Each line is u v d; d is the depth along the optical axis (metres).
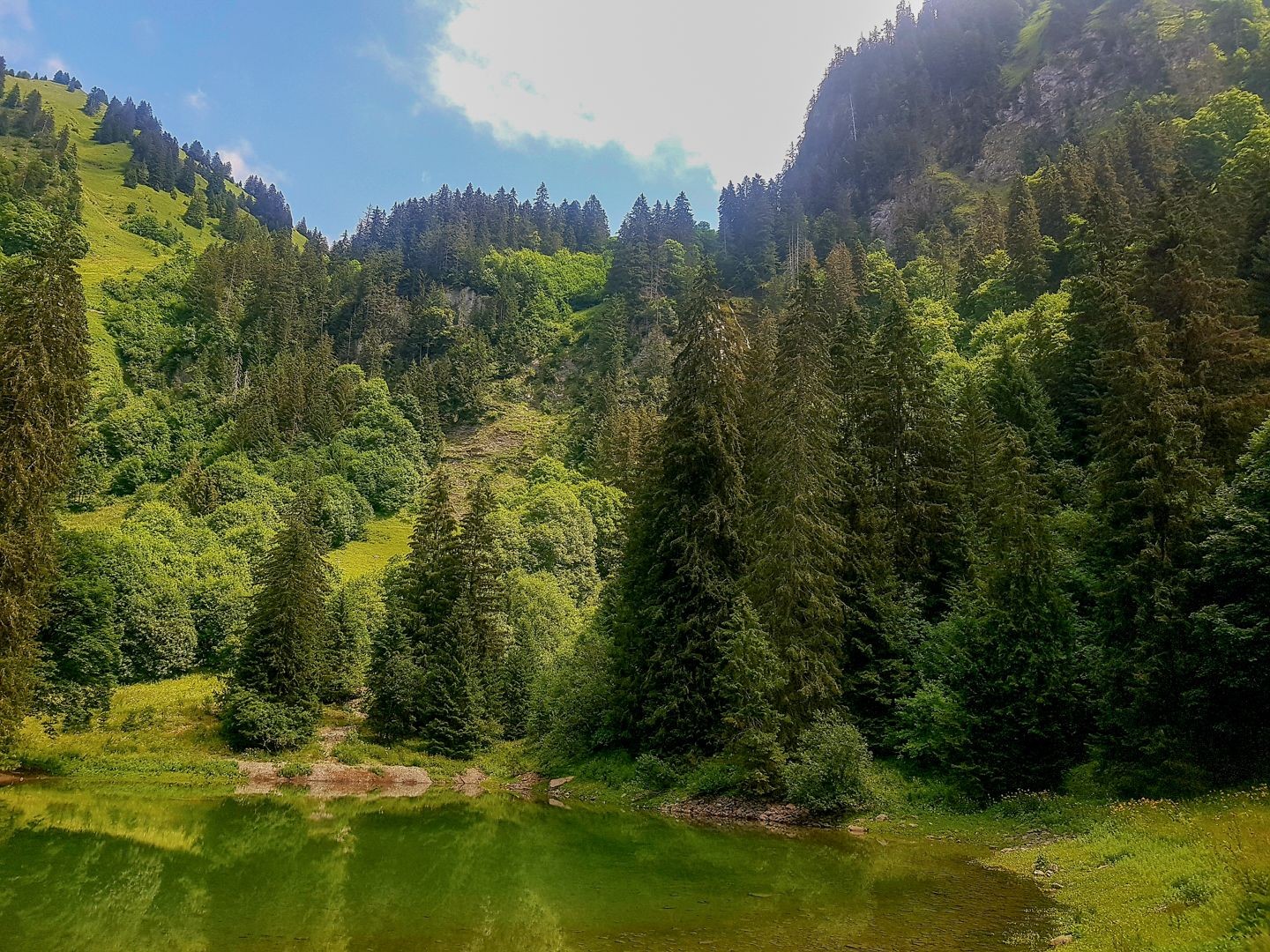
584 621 64.38
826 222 146.00
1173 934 9.14
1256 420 26.08
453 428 128.50
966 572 30.08
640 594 32.84
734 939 11.53
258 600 42.69
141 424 103.88
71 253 30.34
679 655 29.42
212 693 46.84
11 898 14.19
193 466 95.31
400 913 13.38
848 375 37.00
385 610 65.56
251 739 38.97
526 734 46.19
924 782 24.73
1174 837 14.20
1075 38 143.12
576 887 15.26
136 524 75.12
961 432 35.75
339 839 21.34
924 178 146.38
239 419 109.19
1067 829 18.44
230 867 17.39
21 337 27.77
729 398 32.50
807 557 26.94
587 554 82.94
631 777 30.45
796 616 26.67
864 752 23.94
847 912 12.95
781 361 34.00
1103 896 12.54
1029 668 22.45
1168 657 19.88
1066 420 43.72
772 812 24.36
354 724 45.34
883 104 177.50
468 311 163.00
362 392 121.25
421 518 48.12
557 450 116.75
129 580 53.25
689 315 33.84
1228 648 18.06
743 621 25.92
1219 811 15.72
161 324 130.25
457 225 188.62
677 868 17.12
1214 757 18.84
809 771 23.58
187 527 79.00
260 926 12.60
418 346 146.00
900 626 28.72
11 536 26.67
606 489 93.12
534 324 157.12
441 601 45.34
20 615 26.81
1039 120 136.88
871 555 30.20
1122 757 20.83
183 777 33.91
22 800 26.62
